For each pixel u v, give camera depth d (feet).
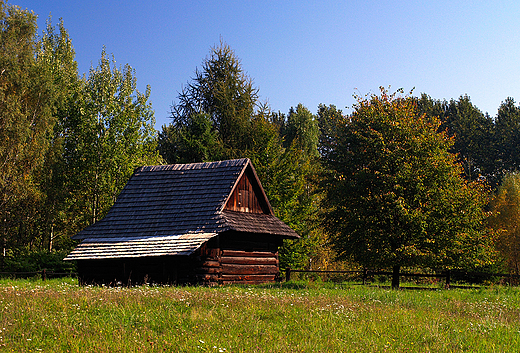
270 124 128.77
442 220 69.72
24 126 101.55
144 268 71.92
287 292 53.16
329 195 76.79
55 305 35.70
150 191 82.94
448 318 36.58
